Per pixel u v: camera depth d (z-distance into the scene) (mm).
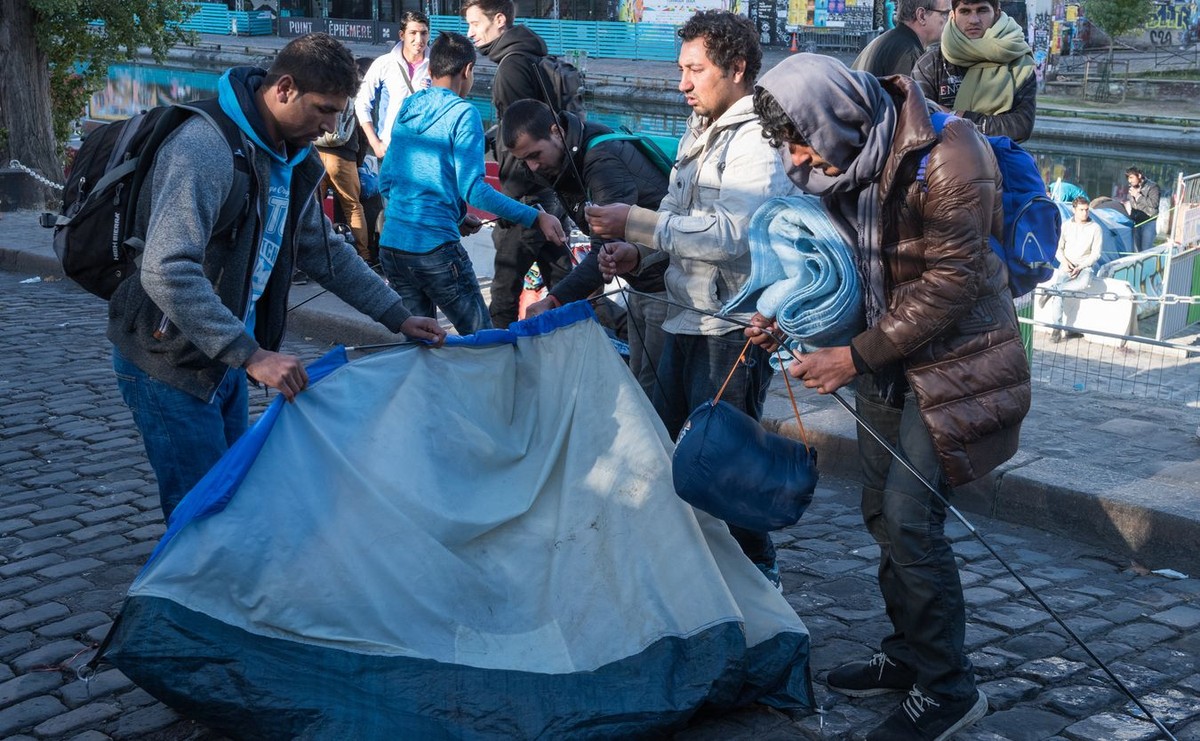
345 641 3334
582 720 3318
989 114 5973
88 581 4727
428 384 3688
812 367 3268
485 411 3730
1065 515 5102
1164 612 4363
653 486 3646
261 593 3299
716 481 3346
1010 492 5270
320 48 3453
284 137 3594
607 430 3715
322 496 3428
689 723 3543
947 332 3201
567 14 49594
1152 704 3686
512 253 6766
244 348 3436
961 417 3184
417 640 3395
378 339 8328
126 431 6652
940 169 3035
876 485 3529
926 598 3326
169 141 3441
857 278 3289
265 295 3812
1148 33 43594
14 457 6234
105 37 16062
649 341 4480
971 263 3045
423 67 8969
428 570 3453
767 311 3426
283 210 3686
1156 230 14953
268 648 3279
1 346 8500
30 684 3885
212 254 3545
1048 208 3328
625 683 3420
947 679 3379
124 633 3195
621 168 4832
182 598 3246
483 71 41219
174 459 3686
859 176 3102
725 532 3736
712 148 3875
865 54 6773
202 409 3695
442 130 6059
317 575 3344
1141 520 4855
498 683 3363
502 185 6703
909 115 3049
